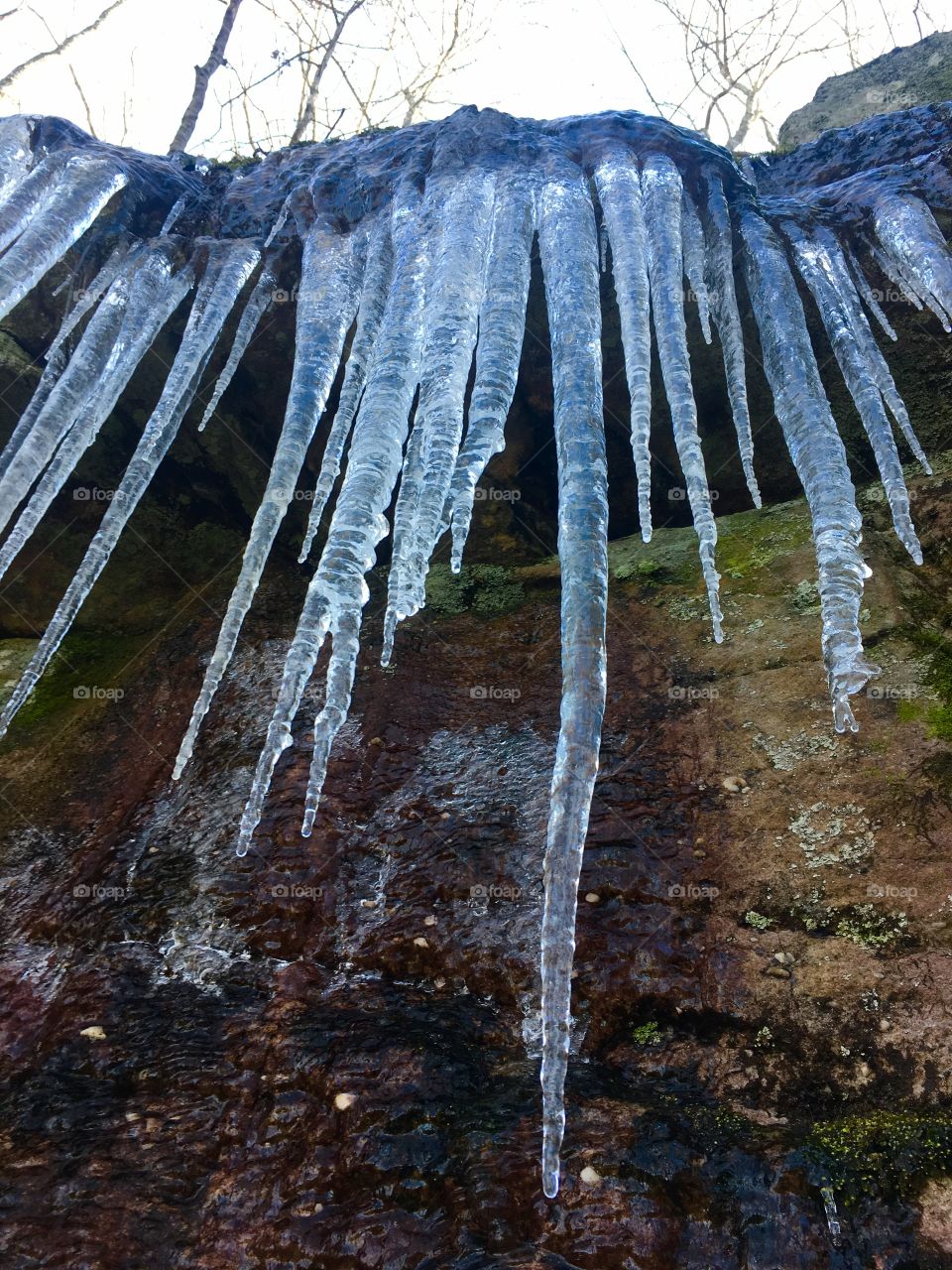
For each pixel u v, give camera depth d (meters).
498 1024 2.00
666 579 3.28
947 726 2.36
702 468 2.23
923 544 3.06
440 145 3.17
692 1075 1.82
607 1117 1.67
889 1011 1.82
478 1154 1.63
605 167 3.07
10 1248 1.55
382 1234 1.54
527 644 3.22
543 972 1.42
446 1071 1.82
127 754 3.04
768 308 2.96
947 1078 1.70
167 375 3.60
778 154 4.01
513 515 3.79
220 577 3.81
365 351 2.86
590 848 2.29
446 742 2.78
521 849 2.36
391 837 2.48
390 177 3.27
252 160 4.10
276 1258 1.54
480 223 2.80
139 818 2.72
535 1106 1.72
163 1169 1.69
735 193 3.31
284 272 3.40
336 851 2.43
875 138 3.74
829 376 3.40
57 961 2.28
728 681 2.74
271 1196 1.63
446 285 2.55
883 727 2.41
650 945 2.06
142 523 3.82
